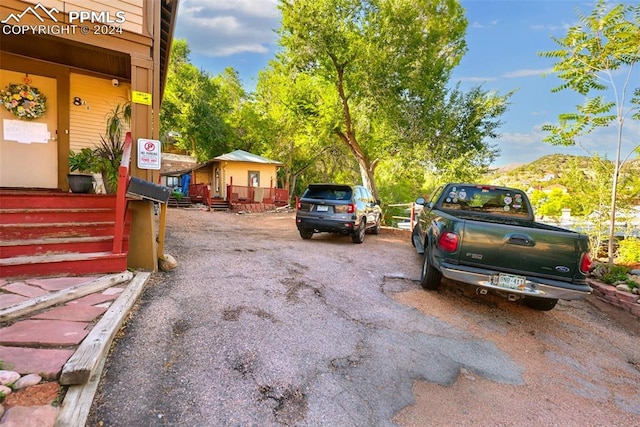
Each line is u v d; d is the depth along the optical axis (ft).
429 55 44.83
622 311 16.67
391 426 7.45
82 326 9.01
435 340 11.78
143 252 15.08
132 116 15.87
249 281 15.34
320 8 39.70
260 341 10.13
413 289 16.92
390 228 40.37
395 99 43.57
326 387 8.46
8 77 20.75
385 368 9.70
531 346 12.21
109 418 6.52
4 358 7.21
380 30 41.16
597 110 21.52
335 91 47.67
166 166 106.11
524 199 19.21
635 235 26.78
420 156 43.98
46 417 5.95
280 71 50.83
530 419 8.23
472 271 13.15
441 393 8.89
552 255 12.71
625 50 19.67
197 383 7.97
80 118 23.38
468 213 18.85
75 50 19.60
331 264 19.99
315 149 84.28
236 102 104.78
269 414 7.29
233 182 72.84
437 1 44.93
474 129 45.11
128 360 8.45
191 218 41.32
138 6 15.87
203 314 11.46
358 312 13.41
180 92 84.84
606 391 9.91
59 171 22.58
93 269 12.97
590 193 26.89
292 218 49.73
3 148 21.02
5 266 11.73
